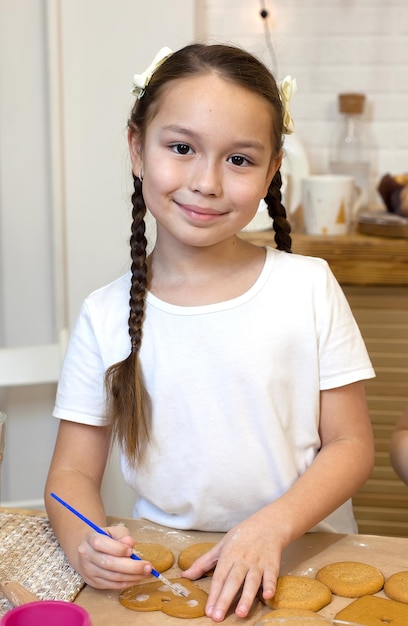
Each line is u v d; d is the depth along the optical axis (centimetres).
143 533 110
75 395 122
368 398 221
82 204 197
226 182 106
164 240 119
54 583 95
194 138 104
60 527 105
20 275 199
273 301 118
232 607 91
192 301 119
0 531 108
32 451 200
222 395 117
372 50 269
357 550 104
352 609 89
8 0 187
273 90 110
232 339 117
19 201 196
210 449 117
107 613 89
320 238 221
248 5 267
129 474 120
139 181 120
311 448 120
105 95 193
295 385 119
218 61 107
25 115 192
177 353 117
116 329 121
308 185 228
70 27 189
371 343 220
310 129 274
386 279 218
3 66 189
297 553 103
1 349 166
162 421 118
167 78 108
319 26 269
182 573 97
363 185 265
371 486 221
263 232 228
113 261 200
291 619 84
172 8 192
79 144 194
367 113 272
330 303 120
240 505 118
